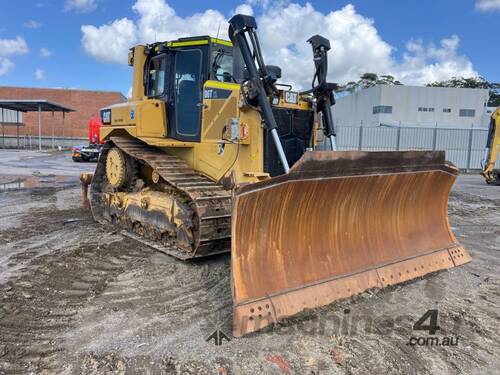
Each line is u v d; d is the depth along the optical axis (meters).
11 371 3.22
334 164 4.30
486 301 4.70
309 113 5.85
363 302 4.49
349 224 4.91
